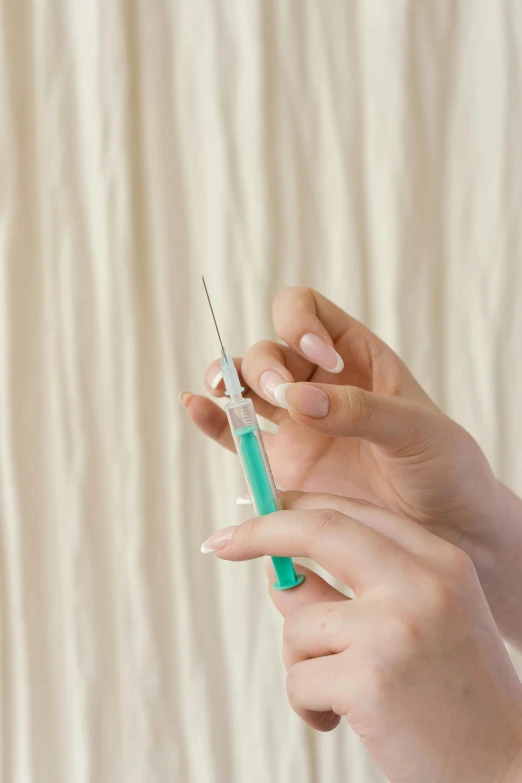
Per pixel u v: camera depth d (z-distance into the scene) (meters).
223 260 0.80
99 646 0.81
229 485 0.81
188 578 0.81
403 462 0.66
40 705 0.81
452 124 0.81
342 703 0.58
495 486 0.70
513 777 0.57
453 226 0.82
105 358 0.80
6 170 0.79
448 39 0.81
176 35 0.79
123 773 0.81
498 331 0.82
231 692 0.82
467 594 0.59
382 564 0.59
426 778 0.57
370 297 0.82
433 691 0.57
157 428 0.81
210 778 0.81
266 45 0.79
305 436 0.71
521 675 0.83
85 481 0.80
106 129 0.79
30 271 0.80
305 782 0.81
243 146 0.80
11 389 0.80
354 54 0.80
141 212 0.80
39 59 0.79
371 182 0.81
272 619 0.81
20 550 0.80
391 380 0.70
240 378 0.71
